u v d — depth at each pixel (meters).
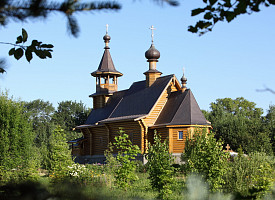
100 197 5.08
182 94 36.06
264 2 4.18
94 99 46.12
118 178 17.38
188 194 5.10
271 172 13.90
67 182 5.29
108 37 46.19
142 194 14.91
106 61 45.66
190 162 15.86
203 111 73.69
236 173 14.04
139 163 28.92
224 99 78.06
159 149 16.23
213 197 5.11
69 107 76.75
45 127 71.56
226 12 4.21
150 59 39.88
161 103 37.22
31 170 19.61
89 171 19.69
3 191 4.43
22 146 22.48
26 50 5.08
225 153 15.87
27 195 4.39
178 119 34.09
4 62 4.43
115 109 40.75
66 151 23.02
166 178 15.19
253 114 75.31
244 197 5.48
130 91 41.81
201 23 4.29
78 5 3.27
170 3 2.96
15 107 23.02
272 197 5.82
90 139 43.44
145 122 35.97
